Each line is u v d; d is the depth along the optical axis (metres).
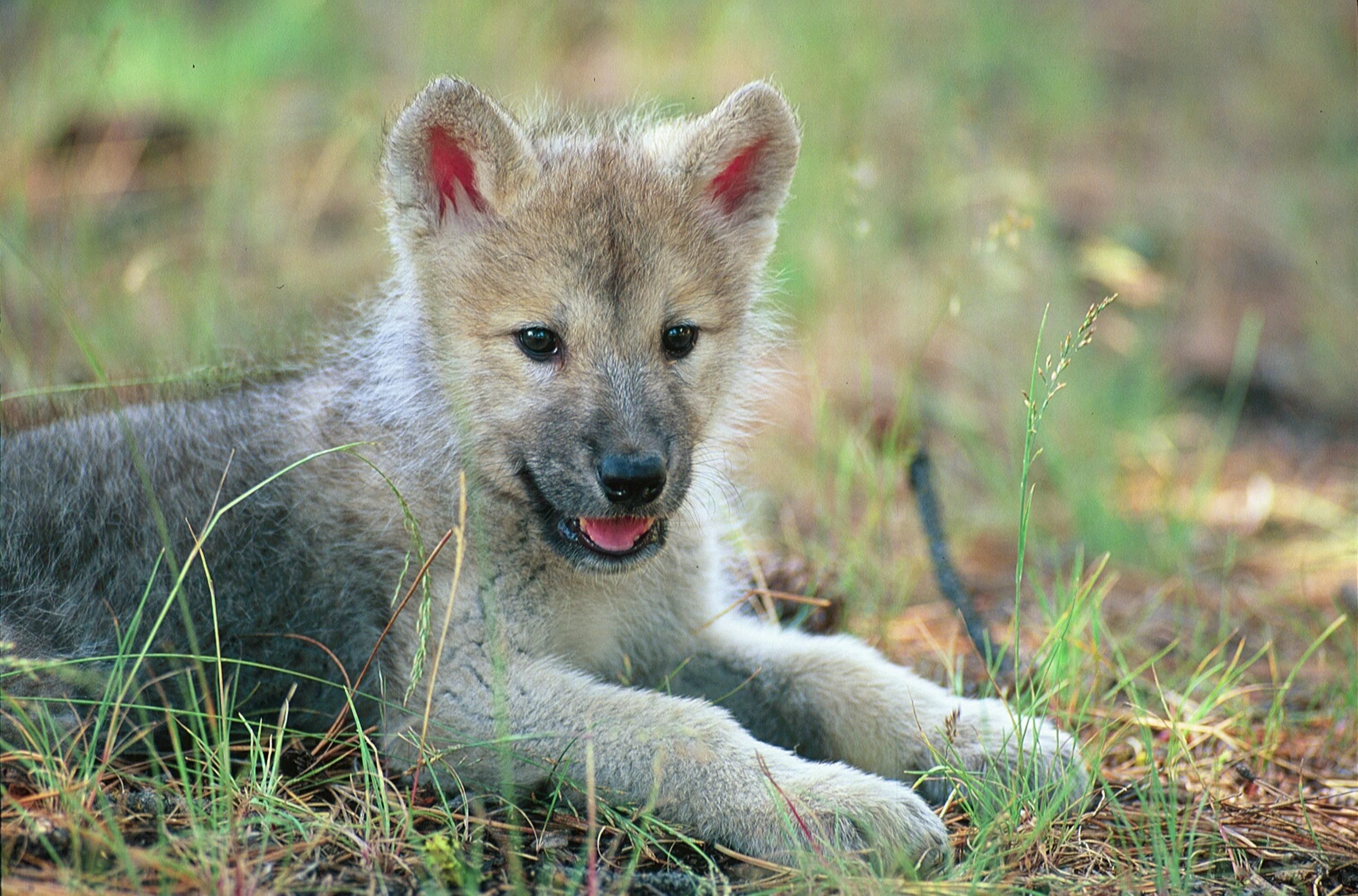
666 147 8.48
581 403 7.50
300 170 17.44
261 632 7.88
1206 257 18.12
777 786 6.68
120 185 16.12
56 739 6.79
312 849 6.17
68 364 11.52
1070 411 14.02
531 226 7.75
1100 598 9.17
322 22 19.62
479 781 7.21
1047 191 18.06
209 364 9.37
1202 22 23.48
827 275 15.15
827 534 11.19
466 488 7.82
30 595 7.71
